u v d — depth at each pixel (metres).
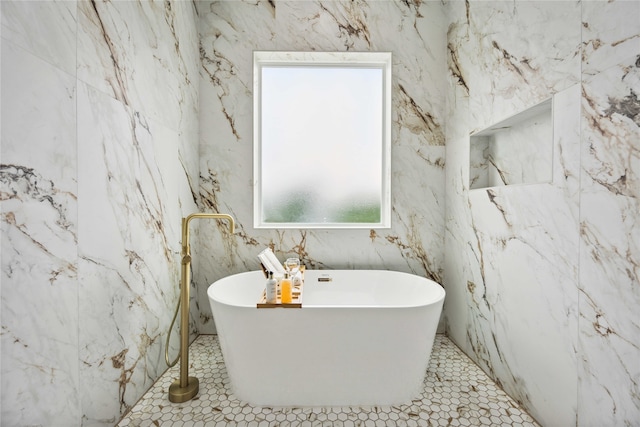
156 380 1.79
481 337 1.95
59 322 1.11
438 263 2.51
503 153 1.89
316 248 2.49
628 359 1.01
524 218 1.54
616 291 1.05
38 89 1.03
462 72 2.19
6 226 0.93
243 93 2.46
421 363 1.65
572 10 1.24
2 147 0.92
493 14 1.81
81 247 1.22
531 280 1.49
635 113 0.99
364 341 1.58
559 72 1.31
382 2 2.46
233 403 1.62
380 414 1.54
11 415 0.94
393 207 2.50
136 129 1.59
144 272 1.67
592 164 1.14
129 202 1.54
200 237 2.46
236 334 1.60
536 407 1.46
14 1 0.95
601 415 1.11
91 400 1.28
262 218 2.68
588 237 1.16
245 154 2.46
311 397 1.61
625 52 1.02
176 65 2.05
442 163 2.50
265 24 2.43
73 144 1.18
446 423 1.47
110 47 1.39
